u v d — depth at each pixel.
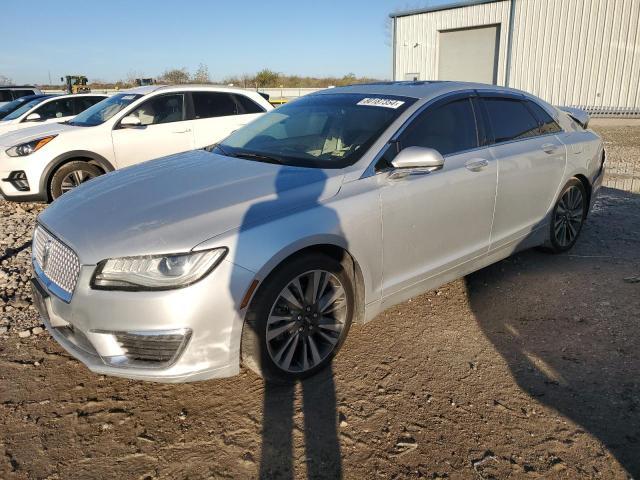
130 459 2.43
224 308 2.55
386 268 3.25
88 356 2.65
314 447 2.49
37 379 3.06
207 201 2.82
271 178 3.09
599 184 5.20
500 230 4.05
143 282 2.47
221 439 2.56
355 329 3.60
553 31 19.55
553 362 3.17
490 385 2.96
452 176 3.55
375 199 3.11
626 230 5.78
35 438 2.57
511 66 20.89
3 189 6.81
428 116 3.62
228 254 2.55
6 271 4.78
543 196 4.41
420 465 2.38
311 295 2.91
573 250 5.15
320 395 2.88
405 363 3.18
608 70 18.66
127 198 2.97
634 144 13.38
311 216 2.83
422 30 23.34
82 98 12.20
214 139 7.91
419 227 3.38
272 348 2.81
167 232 2.56
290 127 3.88
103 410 2.78
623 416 2.67
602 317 3.72
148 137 7.39
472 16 21.58
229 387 2.97
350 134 3.48
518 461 2.39
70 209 3.00
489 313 3.82
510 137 4.18
